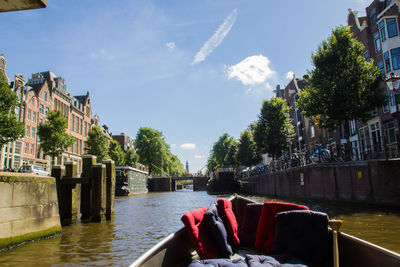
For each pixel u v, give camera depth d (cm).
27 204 894
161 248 346
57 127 2772
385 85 2075
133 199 3409
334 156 1902
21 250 813
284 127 3341
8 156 2973
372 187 1481
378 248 299
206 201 2902
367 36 2342
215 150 6425
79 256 756
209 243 403
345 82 1797
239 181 4769
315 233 360
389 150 1703
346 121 1839
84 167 1398
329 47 1912
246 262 344
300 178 2266
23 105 3316
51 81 4066
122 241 934
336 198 1761
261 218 446
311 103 1895
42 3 296
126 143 7688
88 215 1398
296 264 329
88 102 5378
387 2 2177
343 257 352
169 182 6881
